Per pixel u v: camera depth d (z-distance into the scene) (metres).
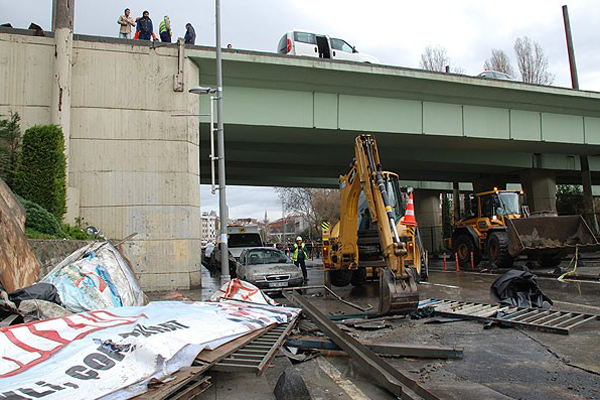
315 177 29.53
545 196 25.92
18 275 6.65
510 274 8.89
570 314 7.75
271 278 12.84
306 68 15.97
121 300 7.44
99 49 14.03
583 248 14.94
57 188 12.16
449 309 8.47
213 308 6.57
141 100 14.18
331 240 12.73
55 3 14.80
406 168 26.11
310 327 6.98
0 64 13.44
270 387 4.90
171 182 14.07
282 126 16.75
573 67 28.56
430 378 4.97
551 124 20.80
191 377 3.82
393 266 7.74
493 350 6.03
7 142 12.50
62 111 13.26
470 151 24.19
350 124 17.53
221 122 12.76
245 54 15.25
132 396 3.30
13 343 3.87
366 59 20.73
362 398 4.52
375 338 6.81
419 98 18.44
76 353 3.76
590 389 4.48
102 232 13.48
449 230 38.03
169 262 13.77
